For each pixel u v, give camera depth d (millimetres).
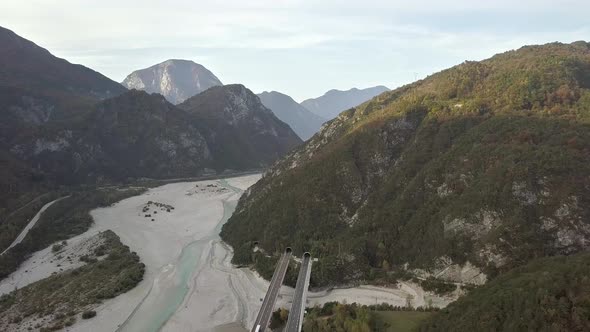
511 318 65562
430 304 97312
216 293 115750
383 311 92500
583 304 60531
